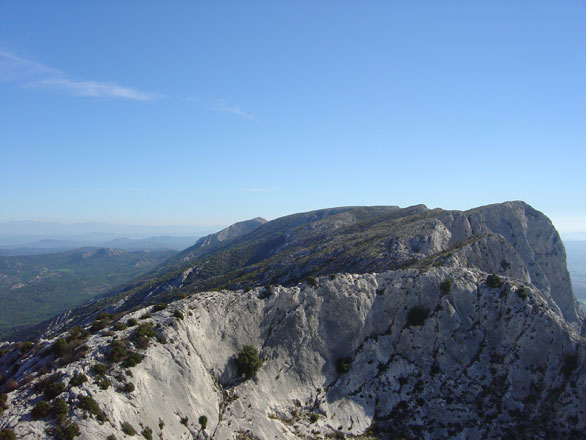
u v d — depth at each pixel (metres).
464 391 51.78
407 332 56.72
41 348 42.22
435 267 63.22
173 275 182.62
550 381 51.41
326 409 48.09
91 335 42.84
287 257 118.69
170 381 38.75
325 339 54.12
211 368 44.91
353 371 52.69
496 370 53.53
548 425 48.28
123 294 178.75
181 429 36.28
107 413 31.67
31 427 28.61
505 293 58.44
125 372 36.00
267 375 47.88
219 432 39.06
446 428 48.47
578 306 111.38
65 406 30.52
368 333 56.34
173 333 42.94
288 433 43.22
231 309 50.88
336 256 98.38
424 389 52.03
